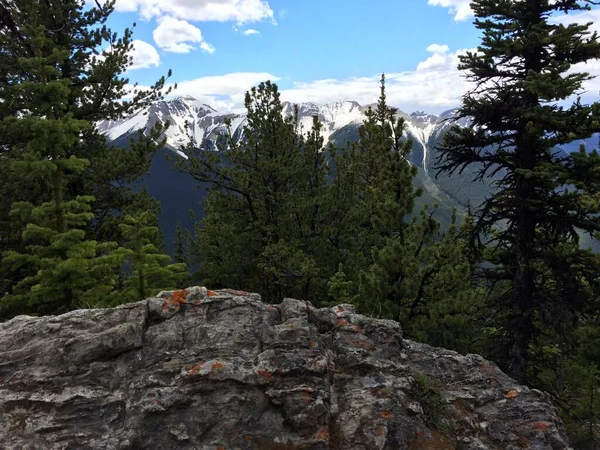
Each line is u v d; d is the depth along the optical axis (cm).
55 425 518
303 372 618
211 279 1967
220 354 620
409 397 675
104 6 1666
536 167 1312
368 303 1339
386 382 676
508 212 1472
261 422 565
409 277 1290
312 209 1911
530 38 1291
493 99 1423
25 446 495
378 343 765
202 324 660
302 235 1897
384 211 1454
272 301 1892
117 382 575
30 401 536
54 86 845
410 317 1325
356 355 711
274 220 1881
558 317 1348
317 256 1864
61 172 873
